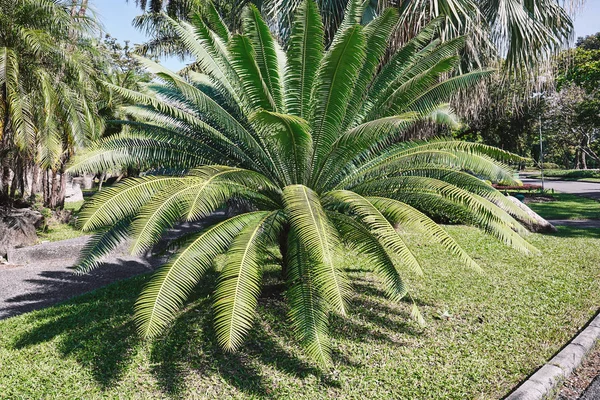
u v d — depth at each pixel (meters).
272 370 3.42
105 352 3.78
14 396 3.11
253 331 4.10
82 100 9.19
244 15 4.14
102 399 3.06
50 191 15.32
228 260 3.10
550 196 19.22
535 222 9.59
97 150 4.02
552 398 3.00
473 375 3.24
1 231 8.88
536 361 3.45
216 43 4.12
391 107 4.28
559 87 17.34
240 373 3.38
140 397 3.08
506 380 3.17
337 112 3.95
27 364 3.62
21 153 9.58
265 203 4.55
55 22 8.69
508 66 8.16
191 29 4.53
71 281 6.78
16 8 8.30
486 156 3.89
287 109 4.39
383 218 3.18
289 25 7.50
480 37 7.34
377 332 4.11
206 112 4.29
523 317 4.40
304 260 3.43
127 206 3.30
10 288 6.36
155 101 3.88
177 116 4.00
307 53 4.01
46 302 5.70
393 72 4.66
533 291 5.24
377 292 5.31
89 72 9.41
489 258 7.06
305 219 2.93
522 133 22.00
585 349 3.64
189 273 3.03
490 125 18.84
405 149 4.52
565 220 12.10
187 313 4.56
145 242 2.93
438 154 3.98
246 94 4.07
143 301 2.79
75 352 3.80
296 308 3.14
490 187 4.12
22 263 8.02
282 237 4.68
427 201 4.29
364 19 7.47
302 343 3.03
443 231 3.30
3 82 7.77
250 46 3.57
